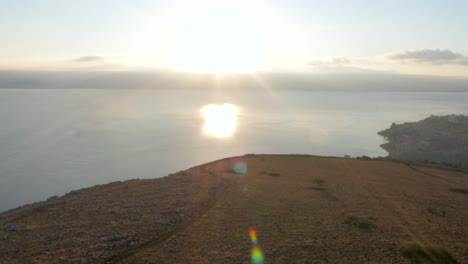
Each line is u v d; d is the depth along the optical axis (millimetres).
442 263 11445
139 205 17750
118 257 11719
